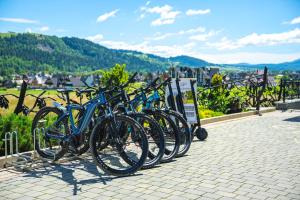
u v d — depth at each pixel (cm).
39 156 615
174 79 838
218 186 479
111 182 497
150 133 609
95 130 530
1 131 639
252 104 1581
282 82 1681
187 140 677
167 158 618
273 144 779
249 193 450
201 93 1436
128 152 681
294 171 556
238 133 930
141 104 681
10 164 575
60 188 470
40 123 652
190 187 474
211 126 1057
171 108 819
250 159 637
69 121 602
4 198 431
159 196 439
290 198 433
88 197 436
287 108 1581
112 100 614
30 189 466
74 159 626
